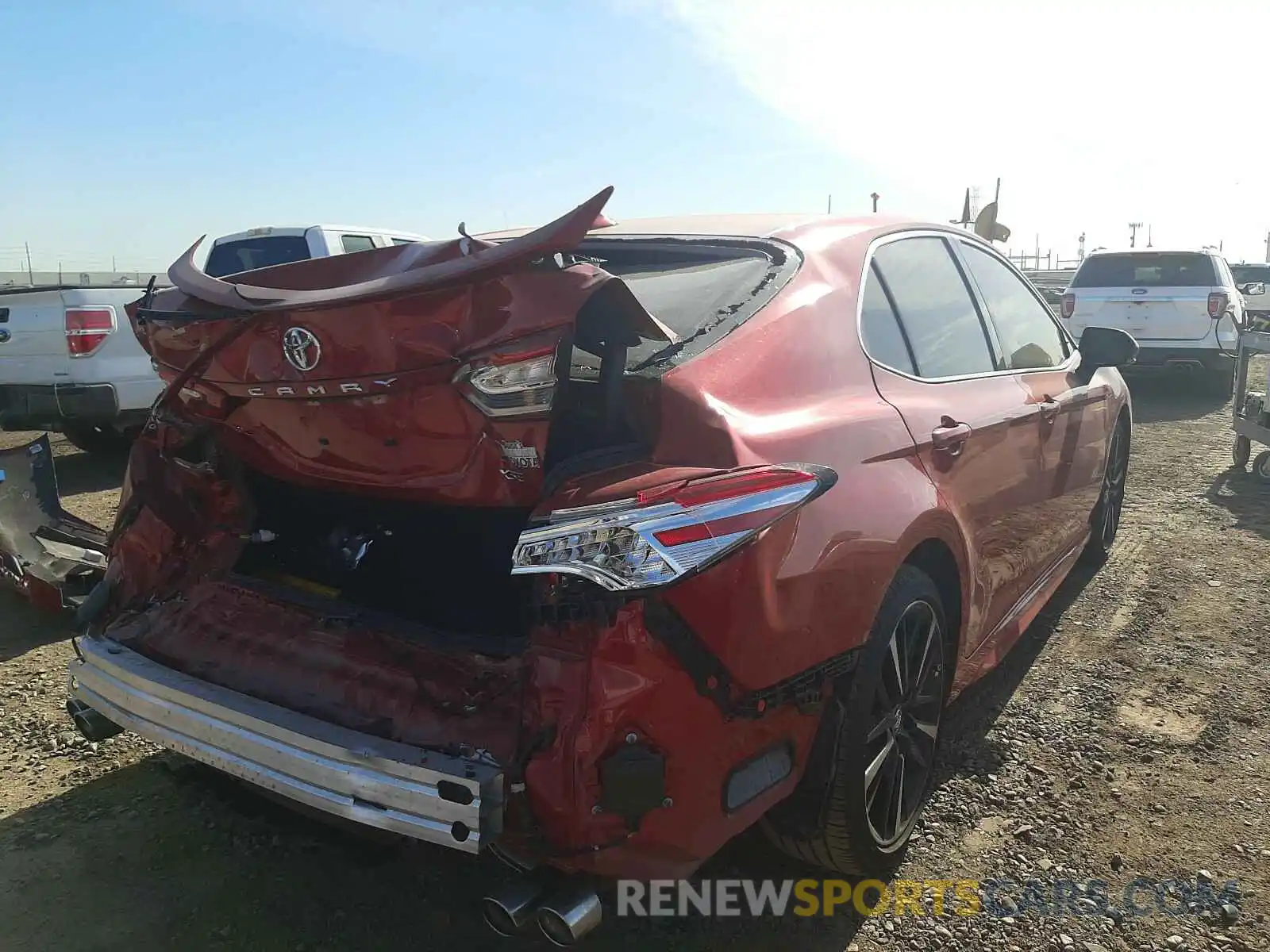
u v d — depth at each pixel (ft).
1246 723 11.69
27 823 9.64
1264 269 67.15
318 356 6.78
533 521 6.20
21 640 14.14
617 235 10.33
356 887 8.75
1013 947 8.04
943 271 11.27
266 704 7.14
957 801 10.11
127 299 24.30
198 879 8.82
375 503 8.68
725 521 6.07
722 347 7.45
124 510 9.13
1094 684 12.81
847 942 8.11
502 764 6.15
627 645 6.01
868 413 8.38
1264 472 24.18
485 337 6.33
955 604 9.73
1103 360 14.29
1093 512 16.62
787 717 7.01
